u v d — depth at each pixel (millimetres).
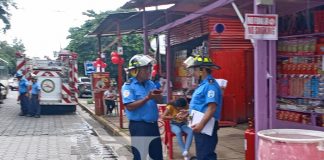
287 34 8531
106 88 17172
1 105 22016
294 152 4254
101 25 12812
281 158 4316
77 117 16203
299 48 8258
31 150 8938
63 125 13469
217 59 11133
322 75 7793
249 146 5289
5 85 26875
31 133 11477
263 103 5141
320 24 7680
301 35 8094
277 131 4867
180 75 13422
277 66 8852
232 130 10289
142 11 11031
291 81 8539
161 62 15180
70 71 17328
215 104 4691
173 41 13945
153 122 5066
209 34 11195
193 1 8500
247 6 7336
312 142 4242
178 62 13711
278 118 8758
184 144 7004
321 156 4270
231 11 7863
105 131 12148
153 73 11883
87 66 21141
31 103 15922
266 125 5156
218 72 11141
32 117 15883
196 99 4832
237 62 11195
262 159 4551
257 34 4922
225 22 11273
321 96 7828
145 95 5016
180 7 9805
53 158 8133
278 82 8828
